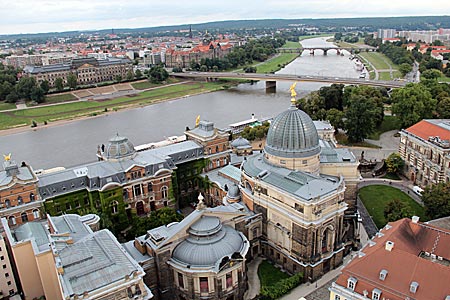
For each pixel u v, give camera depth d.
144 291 84.38
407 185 168.88
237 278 98.81
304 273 109.69
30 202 128.50
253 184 121.31
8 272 101.50
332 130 167.75
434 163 157.00
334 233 112.75
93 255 86.12
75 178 136.00
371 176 178.50
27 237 100.44
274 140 121.44
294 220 107.38
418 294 76.50
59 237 95.06
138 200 143.88
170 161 150.50
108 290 79.25
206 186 155.25
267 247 121.06
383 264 82.69
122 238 136.75
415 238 93.88
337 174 125.69
